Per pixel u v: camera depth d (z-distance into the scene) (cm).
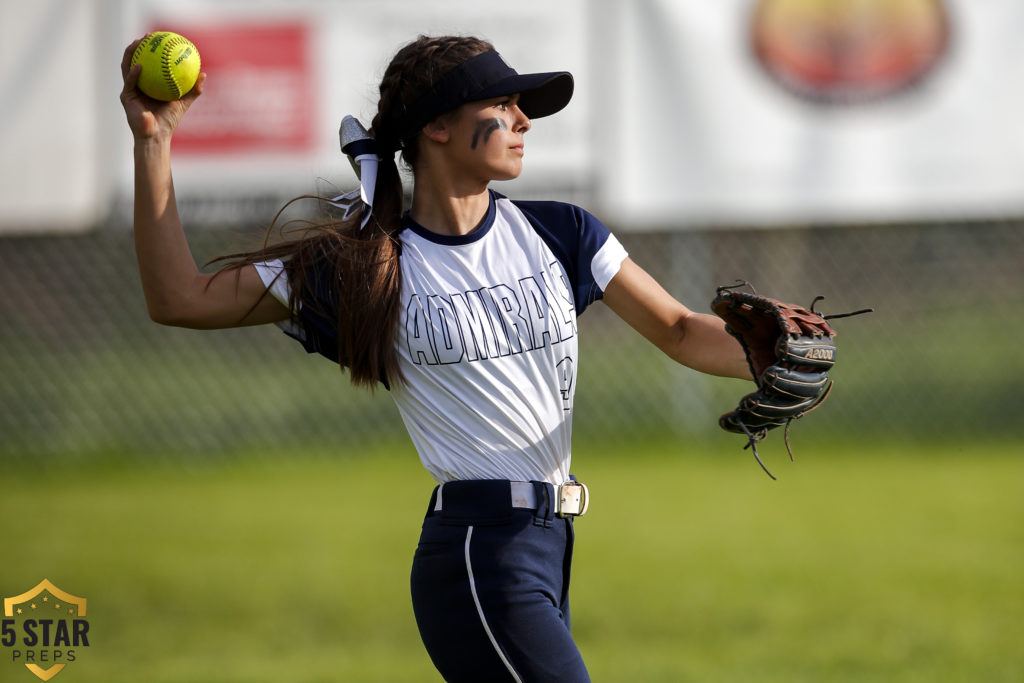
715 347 968
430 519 917
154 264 892
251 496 2528
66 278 3081
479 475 906
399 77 920
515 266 922
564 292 932
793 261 3288
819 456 2809
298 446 2927
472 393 905
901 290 3303
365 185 923
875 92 2642
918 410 3047
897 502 2372
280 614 1755
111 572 1972
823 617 1680
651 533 2170
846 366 3294
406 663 1529
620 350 3272
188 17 2617
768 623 1658
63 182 2631
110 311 3092
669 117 2630
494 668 881
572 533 930
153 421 2980
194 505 2452
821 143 2650
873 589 1809
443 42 913
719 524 2231
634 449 2895
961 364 3288
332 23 2617
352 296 897
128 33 2616
